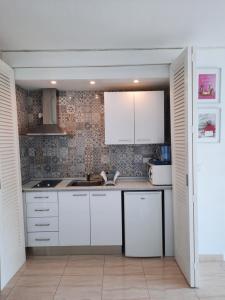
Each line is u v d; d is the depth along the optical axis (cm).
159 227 303
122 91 354
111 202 307
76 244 312
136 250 306
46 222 311
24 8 190
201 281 256
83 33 239
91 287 249
